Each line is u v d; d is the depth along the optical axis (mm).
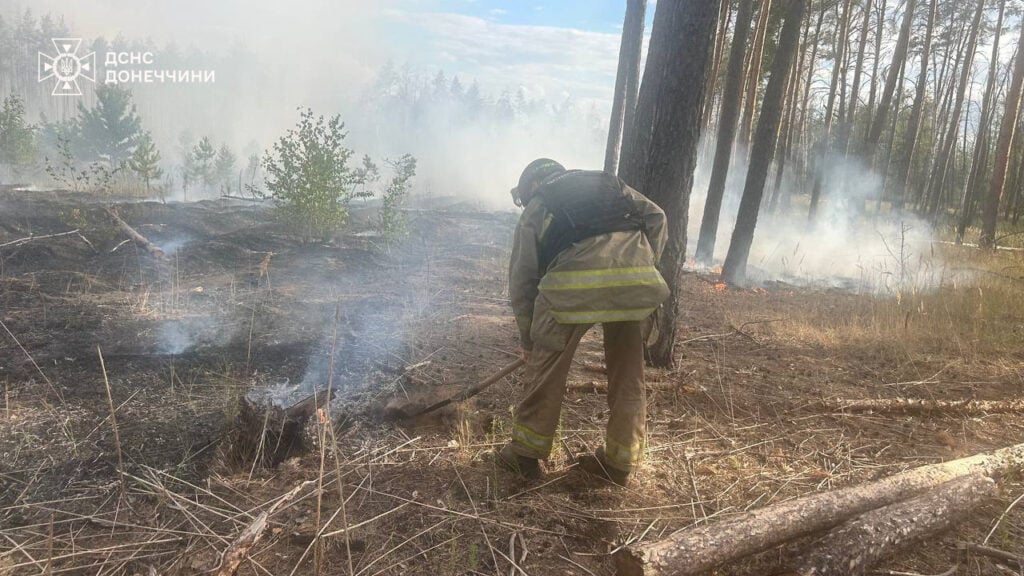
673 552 2045
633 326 2869
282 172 9234
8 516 2443
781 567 2240
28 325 4555
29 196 10219
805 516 2340
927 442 3676
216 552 2242
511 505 2680
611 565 2324
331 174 9172
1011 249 14789
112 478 2734
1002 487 2916
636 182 4621
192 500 2609
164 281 6363
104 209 8883
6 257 6426
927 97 34844
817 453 3428
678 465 3184
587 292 2623
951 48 27281
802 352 5629
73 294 5512
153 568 2174
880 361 5457
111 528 2412
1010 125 14586
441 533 2453
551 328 2711
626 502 2773
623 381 2887
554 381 2811
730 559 2141
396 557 2299
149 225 8719
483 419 3537
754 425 3762
